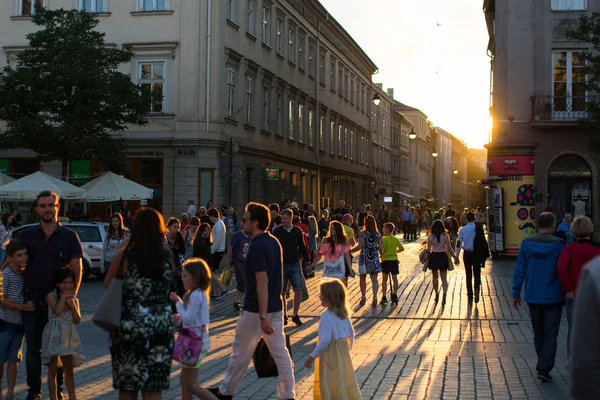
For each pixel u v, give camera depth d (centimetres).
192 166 3472
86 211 3541
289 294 1942
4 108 2788
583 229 880
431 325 1412
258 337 779
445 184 13950
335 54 5878
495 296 1873
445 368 1002
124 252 590
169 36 3541
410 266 2820
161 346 587
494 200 3048
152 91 2927
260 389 891
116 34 3581
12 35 3653
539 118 3053
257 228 786
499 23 3159
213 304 1733
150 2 3584
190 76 3509
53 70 2731
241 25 3862
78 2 3625
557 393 853
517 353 1119
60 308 775
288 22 4700
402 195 8862
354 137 6612
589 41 2841
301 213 2331
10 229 2641
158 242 593
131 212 3528
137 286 586
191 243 1775
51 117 2788
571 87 3095
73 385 796
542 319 935
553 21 3108
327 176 5544
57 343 775
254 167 3975
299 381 931
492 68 3994
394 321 1466
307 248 1510
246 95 3950
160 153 3491
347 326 704
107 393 862
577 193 3052
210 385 905
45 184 2619
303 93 4959
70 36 2817
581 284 272
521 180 3030
